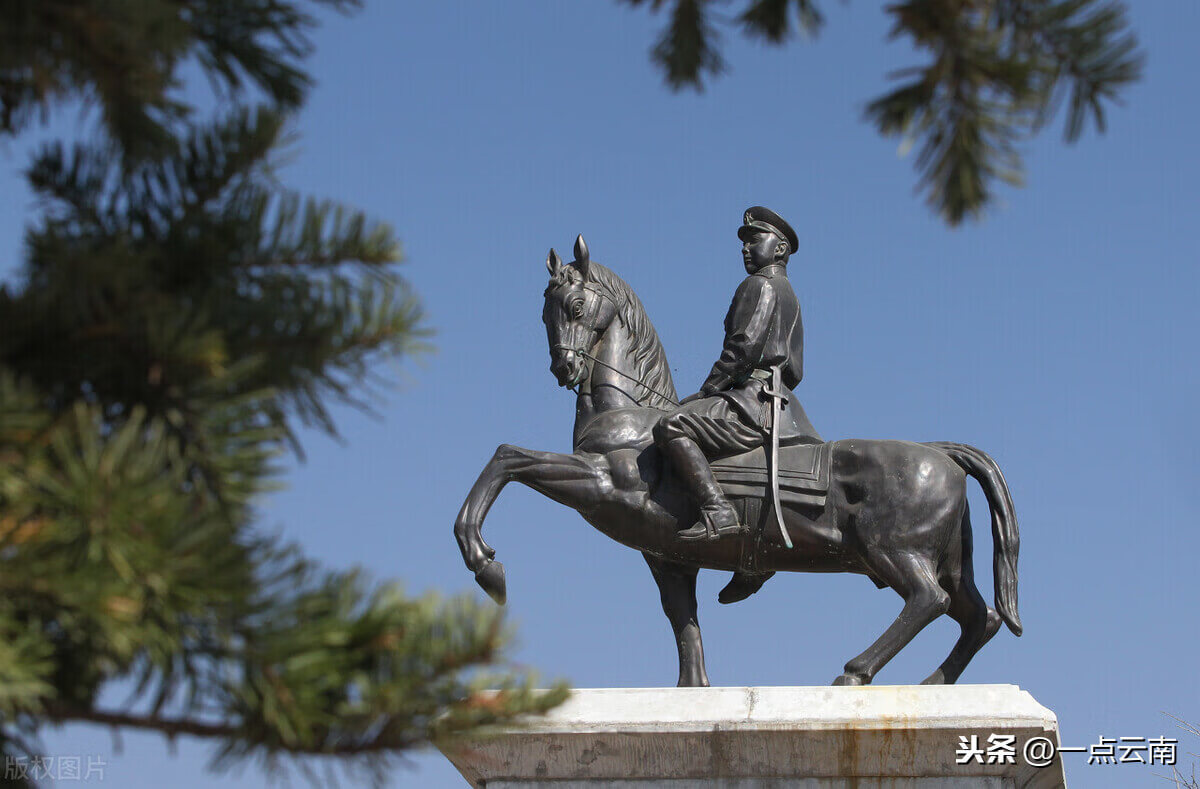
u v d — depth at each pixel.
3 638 3.08
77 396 3.50
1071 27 3.80
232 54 4.02
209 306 3.65
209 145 3.83
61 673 3.31
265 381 3.71
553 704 3.63
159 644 3.17
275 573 3.35
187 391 3.47
